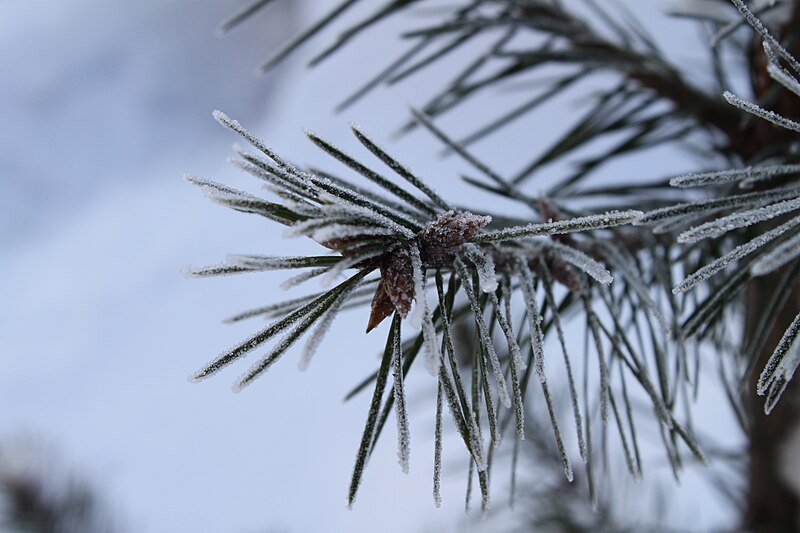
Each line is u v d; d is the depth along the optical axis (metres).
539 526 1.05
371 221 0.53
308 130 0.55
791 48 0.67
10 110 3.07
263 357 0.52
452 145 0.63
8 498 1.43
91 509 1.48
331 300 0.53
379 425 0.56
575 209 0.65
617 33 0.74
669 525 1.05
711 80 0.78
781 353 0.53
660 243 0.65
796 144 0.66
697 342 0.64
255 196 0.54
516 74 0.72
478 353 0.56
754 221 0.53
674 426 0.58
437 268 0.55
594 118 0.72
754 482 0.88
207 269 0.53
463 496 1.79
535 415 1.08
